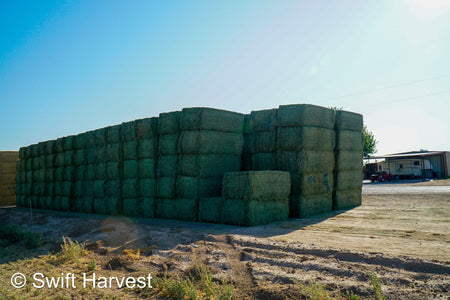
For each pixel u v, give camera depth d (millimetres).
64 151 24703
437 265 6574
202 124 15203
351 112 19047
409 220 12711
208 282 6703
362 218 13906
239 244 9586
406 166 45188
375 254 7504
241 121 17109
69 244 11914
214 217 14180
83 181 22531
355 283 6145
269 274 7090
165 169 16594
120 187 19359
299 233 10859
